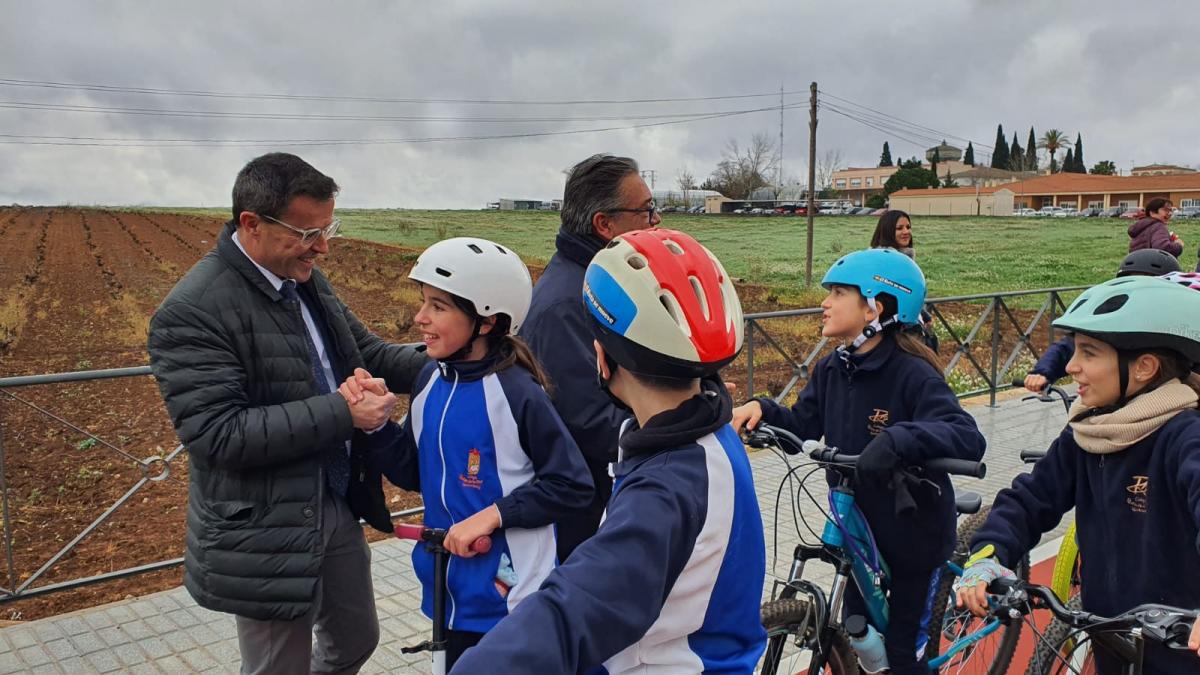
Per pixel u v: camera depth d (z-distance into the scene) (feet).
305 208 7.65
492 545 7.50
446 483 7.77
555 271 9.36
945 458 8.17
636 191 9.22
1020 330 32.60
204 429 7.30
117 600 14.51
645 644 4.34
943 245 140.67
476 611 7.50
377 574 15.40
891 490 8.52
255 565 7.66
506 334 7.91
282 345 7.95
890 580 9.22
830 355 10.23
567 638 3.74
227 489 7.68
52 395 32.22
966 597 7.45
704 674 4.51
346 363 9.03
